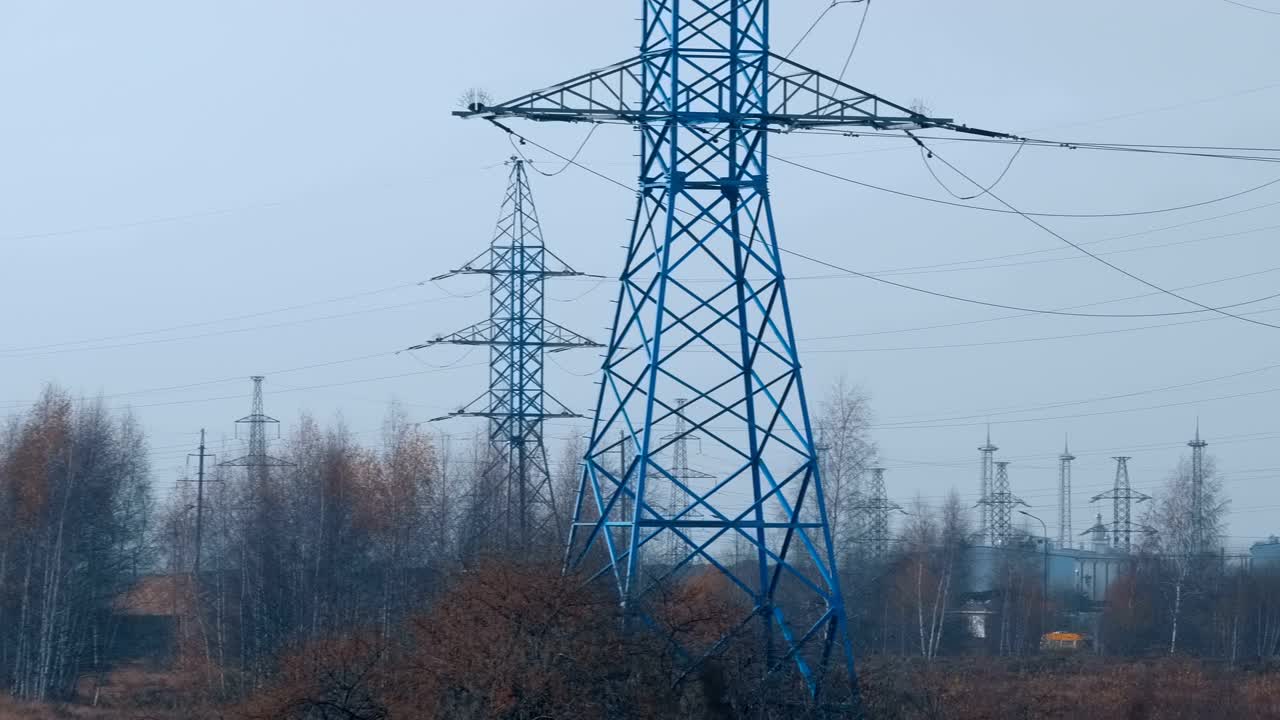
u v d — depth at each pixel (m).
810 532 58.00
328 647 27.81
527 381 51.88
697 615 26.52
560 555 28.30
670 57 27.50
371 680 27.16
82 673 58.69
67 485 56.56
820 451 59.62
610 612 25.83
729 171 27.62
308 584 54.38
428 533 57.56
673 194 27.17
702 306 27.34
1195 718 39.22
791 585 56.25
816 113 26.89
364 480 57.06
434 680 25.47
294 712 26.88
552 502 50.97
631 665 25.09
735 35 27.73
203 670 46.88
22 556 56.56
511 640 25.08
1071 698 42.78
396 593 52.00
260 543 55.84
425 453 59.06
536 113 26.92
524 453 50.94
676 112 27.33
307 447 61.25
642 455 26.44
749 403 27.44
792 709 25.80
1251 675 53.97
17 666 53.09
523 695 24.45
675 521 26.78
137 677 57.78
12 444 61.47
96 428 63.97
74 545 57.03
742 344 27.47
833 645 28.22
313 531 56.53
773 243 27.39
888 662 34.06
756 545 27.30
